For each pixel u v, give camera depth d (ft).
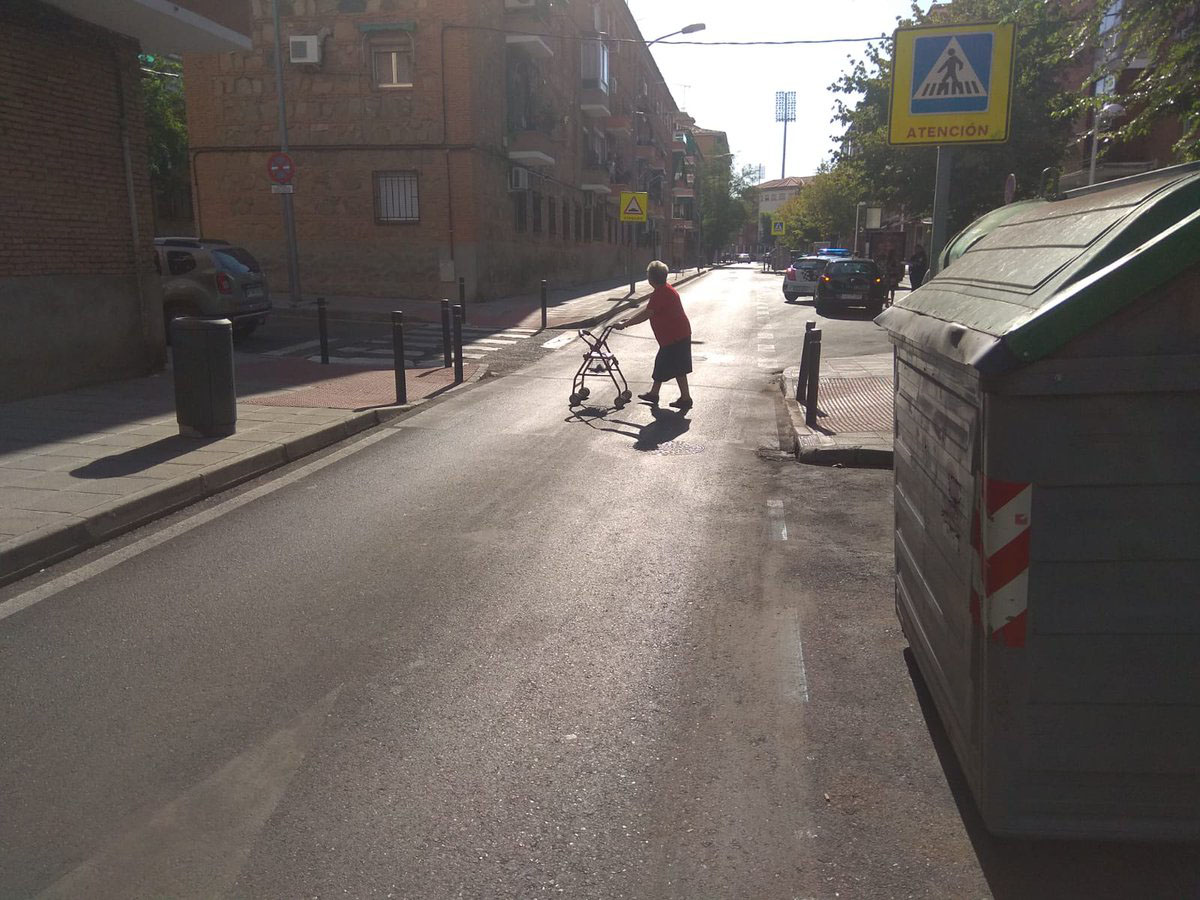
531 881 9.04
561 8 102.94
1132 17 28.58
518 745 11.53
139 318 39.65
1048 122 78.43
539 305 79.66
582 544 19.30
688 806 10.28
